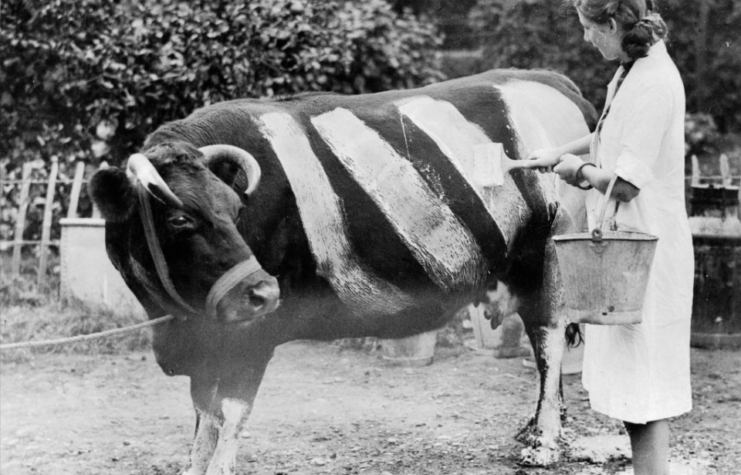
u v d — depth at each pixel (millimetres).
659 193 3090
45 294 7934
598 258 2859
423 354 6387
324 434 4887
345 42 7727
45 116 8641
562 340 4465
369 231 3867
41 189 8727
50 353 6762
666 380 3057
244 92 7602
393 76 8023
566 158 3158
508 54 9164
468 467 4281
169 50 7719
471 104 4277
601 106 8664
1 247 8578
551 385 4406
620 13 3025
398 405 5445
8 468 4395
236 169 3631
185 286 3359
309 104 3975
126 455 4617
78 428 5098
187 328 3654
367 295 3926
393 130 4004
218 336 3645
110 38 8055
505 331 6438
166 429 5094
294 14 7738
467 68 9578
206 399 3793
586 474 4148
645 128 2979
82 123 8508
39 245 8609
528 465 4262
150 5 7949
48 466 4430
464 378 6055
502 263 4305
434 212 3996
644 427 3074
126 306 7336
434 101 4199
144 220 3314
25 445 4777
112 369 6418
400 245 3926
